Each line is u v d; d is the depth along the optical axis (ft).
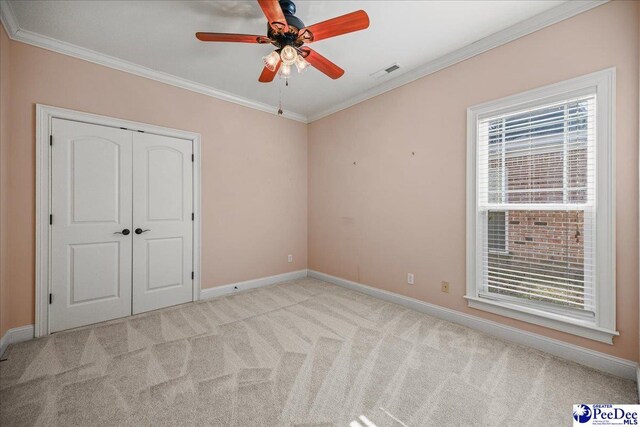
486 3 6.29
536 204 6.99
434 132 8.95
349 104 11.83
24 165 7.43
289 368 6.17
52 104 7.78
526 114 7.14
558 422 4.67
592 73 6.03
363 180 11.37
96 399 5.18
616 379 5.71
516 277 7.36
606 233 5.90
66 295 8.04
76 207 8.18
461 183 8.31
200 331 7.96
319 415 4.83
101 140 8.58
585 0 6.07
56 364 6.30
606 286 5.91
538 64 6.81
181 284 10.23
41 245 7.63
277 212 13.12
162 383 5.65
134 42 7.87
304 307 9.82
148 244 9.50
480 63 7.84
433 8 6.45
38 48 7.59
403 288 9.93
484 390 5.45
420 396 5.29
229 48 8.16
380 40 7.70
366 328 8.14
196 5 6.41
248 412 4.89
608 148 5.86
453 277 8.54
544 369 6.08
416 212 9.48
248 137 12.07
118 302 8.89
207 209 10.89
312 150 13.98
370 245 11.12
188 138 10.38
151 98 9.52
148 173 9.50
